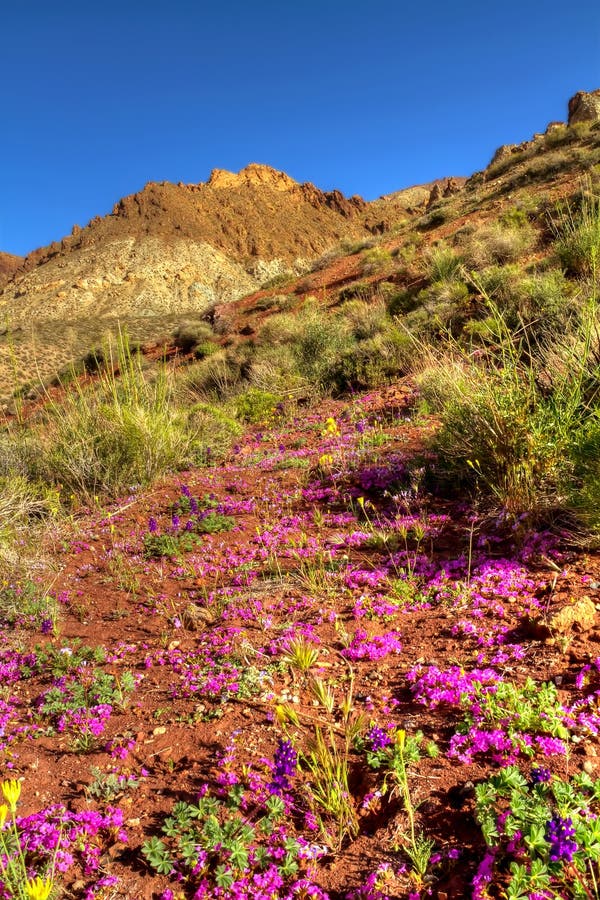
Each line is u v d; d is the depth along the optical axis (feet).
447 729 9.17
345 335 53.16
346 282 79.92
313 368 48.14
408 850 7.17
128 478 27.63
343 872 7.20
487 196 86.69
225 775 8.68
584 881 6.22
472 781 8.01
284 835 7.67
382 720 9.71
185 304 358.43
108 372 31.81
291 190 562.66
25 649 14.07
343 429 31.71
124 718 10.97
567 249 37.78
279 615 14.14
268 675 11.27
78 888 7.34
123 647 13.60
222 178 547.90
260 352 56.80
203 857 7.41
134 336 158.20
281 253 462.19
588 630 10.85
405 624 12.73
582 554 13.70
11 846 7.68
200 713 10.70
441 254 54.95
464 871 6.79
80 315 330.75
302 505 21.88
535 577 13.26
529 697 9.24
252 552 18.13
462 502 18.76
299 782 8.73
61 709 11.19
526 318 31.42
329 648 12.19
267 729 9.93
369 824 7.89
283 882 7.15
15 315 327.26
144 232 428.15
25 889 6.80
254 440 34.65
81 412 30.14
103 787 9.00
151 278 373.20
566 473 15.12
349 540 17.57
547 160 82.69
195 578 17.08
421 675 10.65
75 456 27.86
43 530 22.26
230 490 25.03
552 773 7.80
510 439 16.56
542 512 15.25
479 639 11.30
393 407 32.73
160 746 9.96
